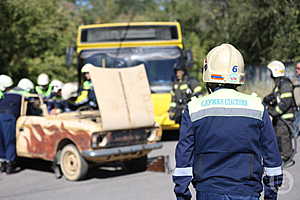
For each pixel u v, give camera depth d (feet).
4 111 48.06
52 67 107.34
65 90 53.01
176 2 165.99
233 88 17.89
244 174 16.71
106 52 66.74
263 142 17.12
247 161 16.85
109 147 42.70
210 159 17.06
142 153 45.44
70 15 153.69
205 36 135.23
